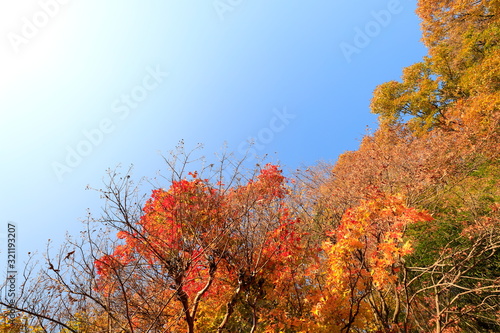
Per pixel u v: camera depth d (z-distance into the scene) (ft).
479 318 22.17
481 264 23.02
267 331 17.61
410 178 25.31
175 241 14.89
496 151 27.89
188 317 13.87
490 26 38.32
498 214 20.72
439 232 26.25
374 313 21.90
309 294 17.80
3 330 12.97
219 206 16.94
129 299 12.85
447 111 45.01
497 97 30.58
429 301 23.17
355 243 14.06
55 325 13.34
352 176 28.02
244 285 17.03
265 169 20.84
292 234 19.49
